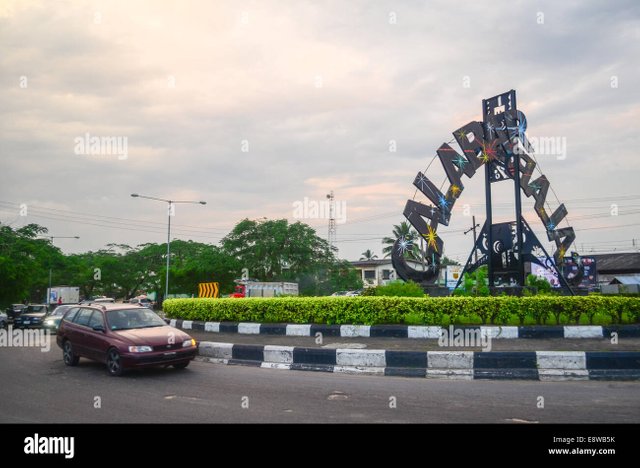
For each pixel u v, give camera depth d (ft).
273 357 38.27
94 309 39.93
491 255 67.21
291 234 138.62
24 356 47.26
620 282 159.94
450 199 69.31
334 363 35.83
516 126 64.80
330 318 48.29
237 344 40.86
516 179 64.80
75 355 39.58
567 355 31.30
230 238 140.46
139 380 33.09
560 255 98.53
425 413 22.82
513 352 32.09
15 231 159.02
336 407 24.29
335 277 142.82
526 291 57.26
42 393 29.17
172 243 196.54
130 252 209.15
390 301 46.32
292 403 25.30
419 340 41.60
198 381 32.24
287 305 51.03
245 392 28.30
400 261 67.00
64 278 189.16
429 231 68.18
